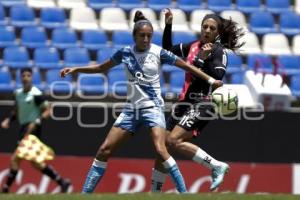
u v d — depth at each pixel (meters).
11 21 59.81
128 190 42.53
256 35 62.22
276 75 45.12
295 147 44.31
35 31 58.56
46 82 52.25
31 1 62.47
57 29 58.59
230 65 57.94
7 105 42.22
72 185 42.03
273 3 67.12
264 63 58.38
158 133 28.09
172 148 30.97
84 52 56.25
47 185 42.03
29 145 39.53
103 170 28.77
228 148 43.72
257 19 64.50
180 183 28.12
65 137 42.19
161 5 64.00
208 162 30.48
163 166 30.94
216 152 43.59
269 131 44.12
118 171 42.53
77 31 59.28
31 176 41.88
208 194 25.70
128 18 62.41
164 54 28.23
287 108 44.38
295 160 44.38
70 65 55.31
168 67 54.75
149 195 25.02
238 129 43.81
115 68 52.31
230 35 31.89
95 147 42.34
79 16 61.12
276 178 44.06
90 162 42.25
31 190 41.88
